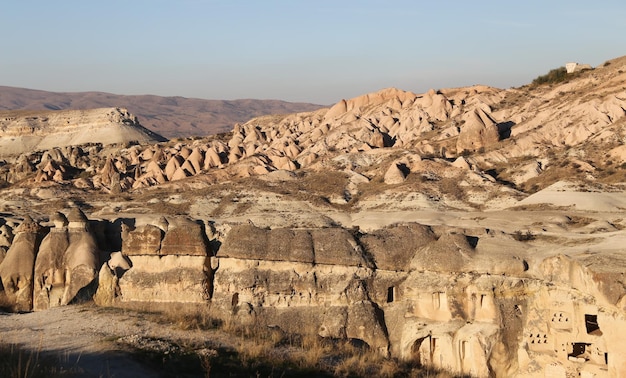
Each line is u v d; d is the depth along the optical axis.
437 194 64.81
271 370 20.48
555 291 24.81
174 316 26.31
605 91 84.06
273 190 71.12
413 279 28.23
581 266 23.81
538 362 24.70
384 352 27.45
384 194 66.56
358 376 21.31
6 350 19.42
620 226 42.81
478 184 66.12
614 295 22.48
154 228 31.47
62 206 74.69
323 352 23.55
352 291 28.77
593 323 23.94
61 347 21.12
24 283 37.59
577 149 71.25
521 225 45.62
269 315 28.97
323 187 72.25
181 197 72.44
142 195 77.75
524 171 69.88
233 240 30.77
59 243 37.94
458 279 26.91
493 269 26.44
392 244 29.72
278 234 30.72
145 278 30.75
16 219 54.00
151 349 20.91
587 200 55.03
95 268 36.72
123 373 18.72
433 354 26.81
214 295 30.17
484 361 25.20
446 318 27.02
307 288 29.28
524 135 79.38
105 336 22.64
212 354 21.02
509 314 25.69
